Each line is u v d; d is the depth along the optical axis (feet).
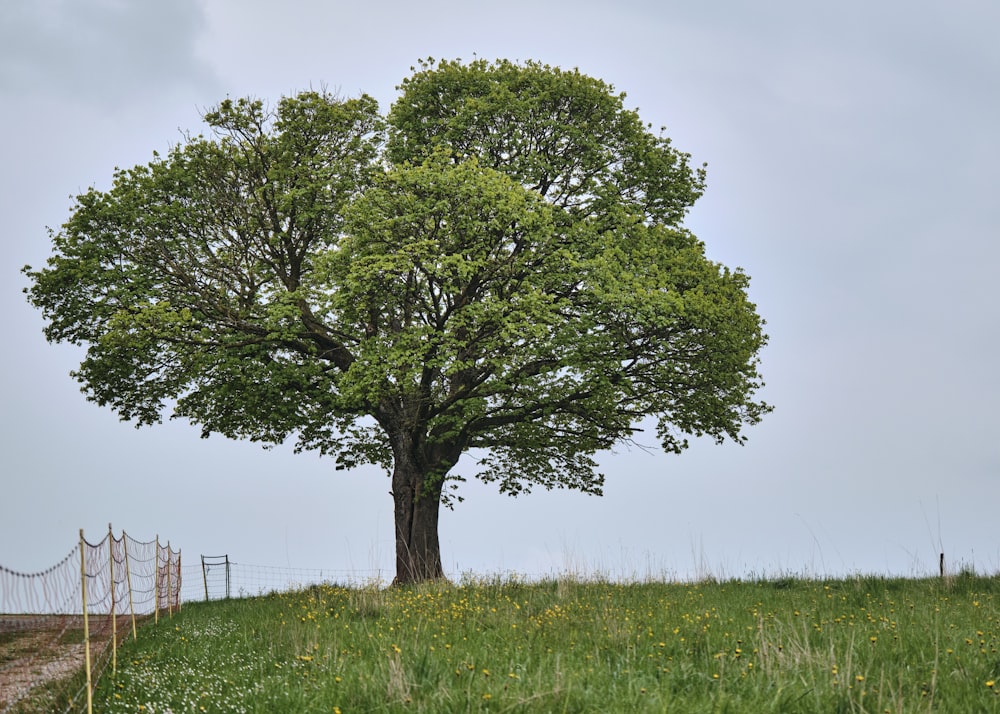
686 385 75.97
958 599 50.57
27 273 75.87
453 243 71.77
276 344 78.33
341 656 36.06
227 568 92.68
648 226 80.48
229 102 80.18
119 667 39.22
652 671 31.55
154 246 77.25
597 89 80.07
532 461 86.84
